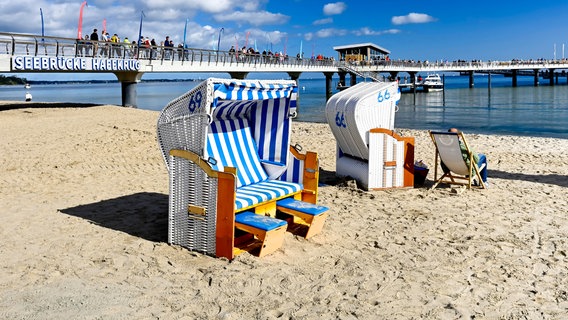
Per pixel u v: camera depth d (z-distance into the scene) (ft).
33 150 36.86
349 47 169.68
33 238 17.37
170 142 16.25
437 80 210.79
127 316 11.64
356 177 25.98
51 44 67.41
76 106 77.87
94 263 15.02
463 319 11.60
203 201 15.62
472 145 45.14
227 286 13.38
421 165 27.86
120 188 25.81
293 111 18.39
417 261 15.39
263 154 19.48
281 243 16.12
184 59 89.51
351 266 14.94
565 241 17.12
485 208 21.75
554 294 12.94
